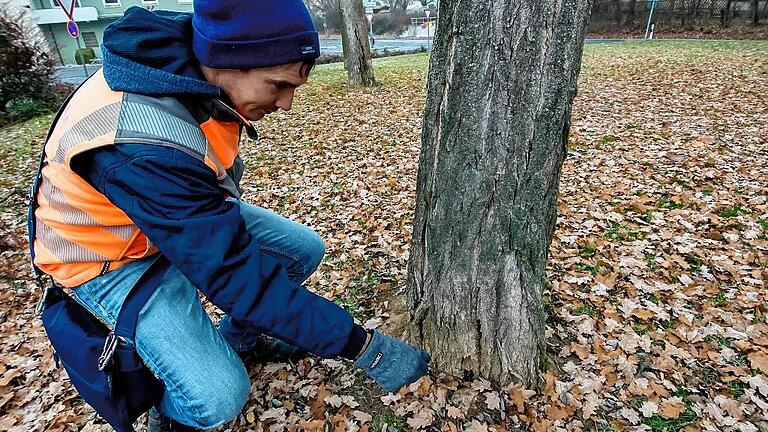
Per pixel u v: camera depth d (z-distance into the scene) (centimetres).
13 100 1093
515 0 138
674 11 2508
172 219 107
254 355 214
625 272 279
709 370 204
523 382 190
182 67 113
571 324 232
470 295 182
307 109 932
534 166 158
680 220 345
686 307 247
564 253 304
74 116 113
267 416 192
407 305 210
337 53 2475
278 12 105
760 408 184
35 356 252
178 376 136
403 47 2816
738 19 2316
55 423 201
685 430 176
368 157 586
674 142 552
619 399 191
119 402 133
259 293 117
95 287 135
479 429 179
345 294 272
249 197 482
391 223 381
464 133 158
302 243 193
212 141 124
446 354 195
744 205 363
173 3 3017
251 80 113
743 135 562
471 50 147
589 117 719
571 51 144
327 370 210
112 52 112
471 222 170
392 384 144
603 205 384
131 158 105
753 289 259
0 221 426
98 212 119
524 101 149
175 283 140
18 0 2066
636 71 1167
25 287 325
